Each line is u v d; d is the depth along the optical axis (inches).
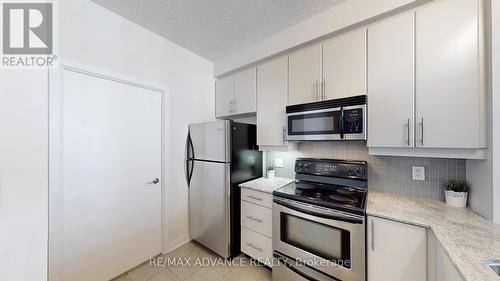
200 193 89.7
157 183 83.8
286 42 77.7
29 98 25.0
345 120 61.1
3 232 22.5
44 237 25.6
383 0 56.1
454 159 57.6
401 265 46.3
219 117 109.3
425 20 50.3
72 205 60.9
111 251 69.9
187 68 95.0
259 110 88.0
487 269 28.3
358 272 51.0
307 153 86.3
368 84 58.9
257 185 81.3
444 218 45.9
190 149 94.4
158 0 62.7
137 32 75.5
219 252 82.2
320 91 68.8
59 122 57.1
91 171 65.0
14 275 23.2
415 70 51.6
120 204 72.2
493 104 41.6
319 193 65.0
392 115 54.8
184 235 93.9
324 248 57.1
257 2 63.2
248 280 70.5
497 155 41.6
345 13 62.8
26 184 24.3
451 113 47.1
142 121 78.8
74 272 61.2
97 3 64.1
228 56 100.7
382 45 56.5
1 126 22.7
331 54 66.5
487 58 43.6
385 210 51.3
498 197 42.1
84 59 61.8
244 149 88.5
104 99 68.0
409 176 64.2
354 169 68.8
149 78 79.6
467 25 45.4
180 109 92.1
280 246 66.1
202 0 62.4
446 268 34.7
